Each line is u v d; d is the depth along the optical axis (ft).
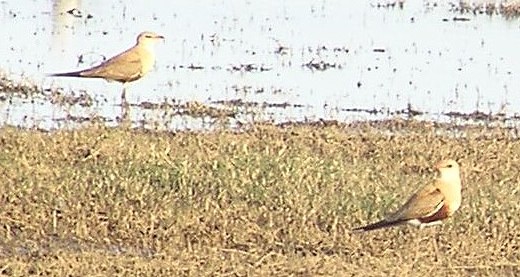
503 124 65.10
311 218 44.39
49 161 49.90
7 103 65.05
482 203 46.42
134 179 46.80
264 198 45.78
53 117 62.08
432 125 63.46
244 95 69.87
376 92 72.38
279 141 55.16
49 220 43.37
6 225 42.80
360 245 42.06
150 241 42.27
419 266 40.11
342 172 49.32
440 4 113.60
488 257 41.47
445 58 84.43
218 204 45.24
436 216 41.32
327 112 66.28
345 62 81.56
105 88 70.18
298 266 39.34
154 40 64.80
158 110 64.80
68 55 80.43
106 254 40.29
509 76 78.54
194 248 41.37
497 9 110.11
